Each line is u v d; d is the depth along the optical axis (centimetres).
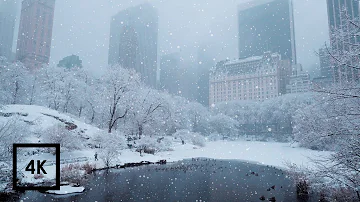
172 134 6091
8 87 4781
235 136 10025
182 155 3947
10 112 3269
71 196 1374
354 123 689
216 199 1386
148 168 2542
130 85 4488
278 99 9562
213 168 2636
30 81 5394
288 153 3616
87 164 2239
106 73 4453
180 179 1978
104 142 3127
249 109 11538
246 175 2198
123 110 4609
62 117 3784
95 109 5319
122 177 1992
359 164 687
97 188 1589
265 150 4559
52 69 5353
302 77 13538
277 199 1377
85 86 5638
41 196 1344
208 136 8950
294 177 1570
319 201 1294
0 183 1372
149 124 4900
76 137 2997
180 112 6731
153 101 5047
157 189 1608
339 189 916
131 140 4319
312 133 805
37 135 2873
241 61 17562
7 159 1434
